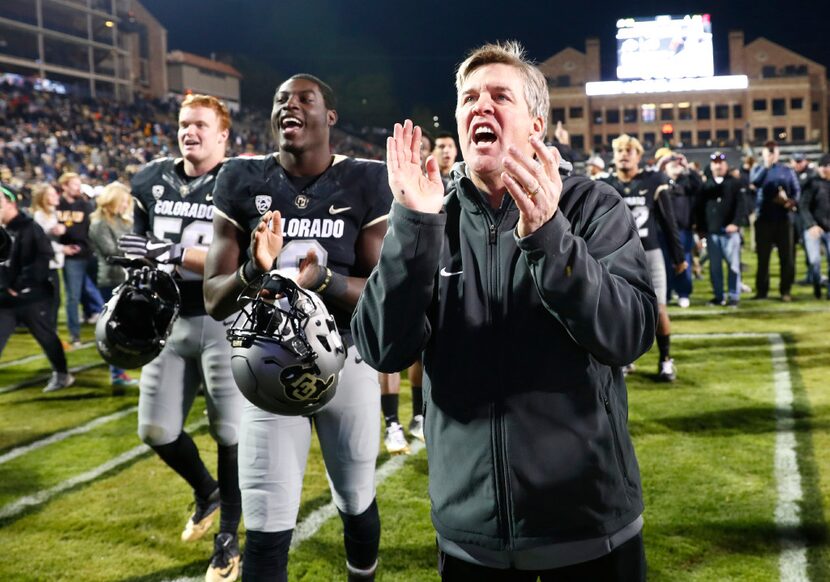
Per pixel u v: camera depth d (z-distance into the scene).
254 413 2.44
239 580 3.03
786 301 9.37
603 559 1.64
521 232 1.49
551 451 1.60
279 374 2.04
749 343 7.05
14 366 7.24
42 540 3.38
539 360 1.62
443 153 5.99
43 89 41.56
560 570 1.65
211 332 3.03
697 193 9.31
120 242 2.88
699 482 3.78
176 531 3.46
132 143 39.03
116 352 2.73
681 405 5.13
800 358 6.40
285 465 2.41
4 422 5.33
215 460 4.42
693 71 37.16
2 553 3.25
